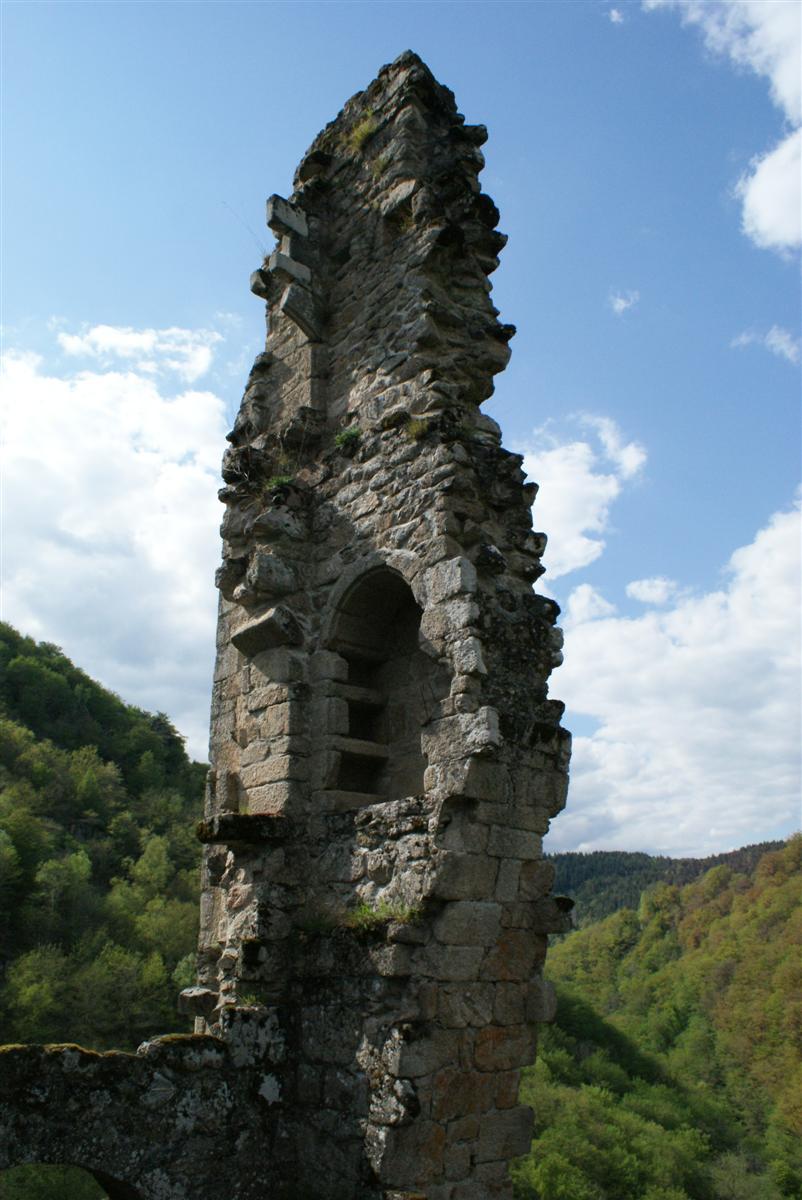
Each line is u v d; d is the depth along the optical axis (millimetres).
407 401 9148
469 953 7262
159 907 52938
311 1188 7359
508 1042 7465
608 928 93938
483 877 7438
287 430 10125
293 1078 7859
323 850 8414
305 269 10602
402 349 9461
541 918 7758
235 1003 8055
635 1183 34844
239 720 9578
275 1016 7914
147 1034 41094
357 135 10953
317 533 9703
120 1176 6719
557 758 8195
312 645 9305
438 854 7273
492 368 9688
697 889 90312
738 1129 48938
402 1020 7012
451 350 9500
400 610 9578
